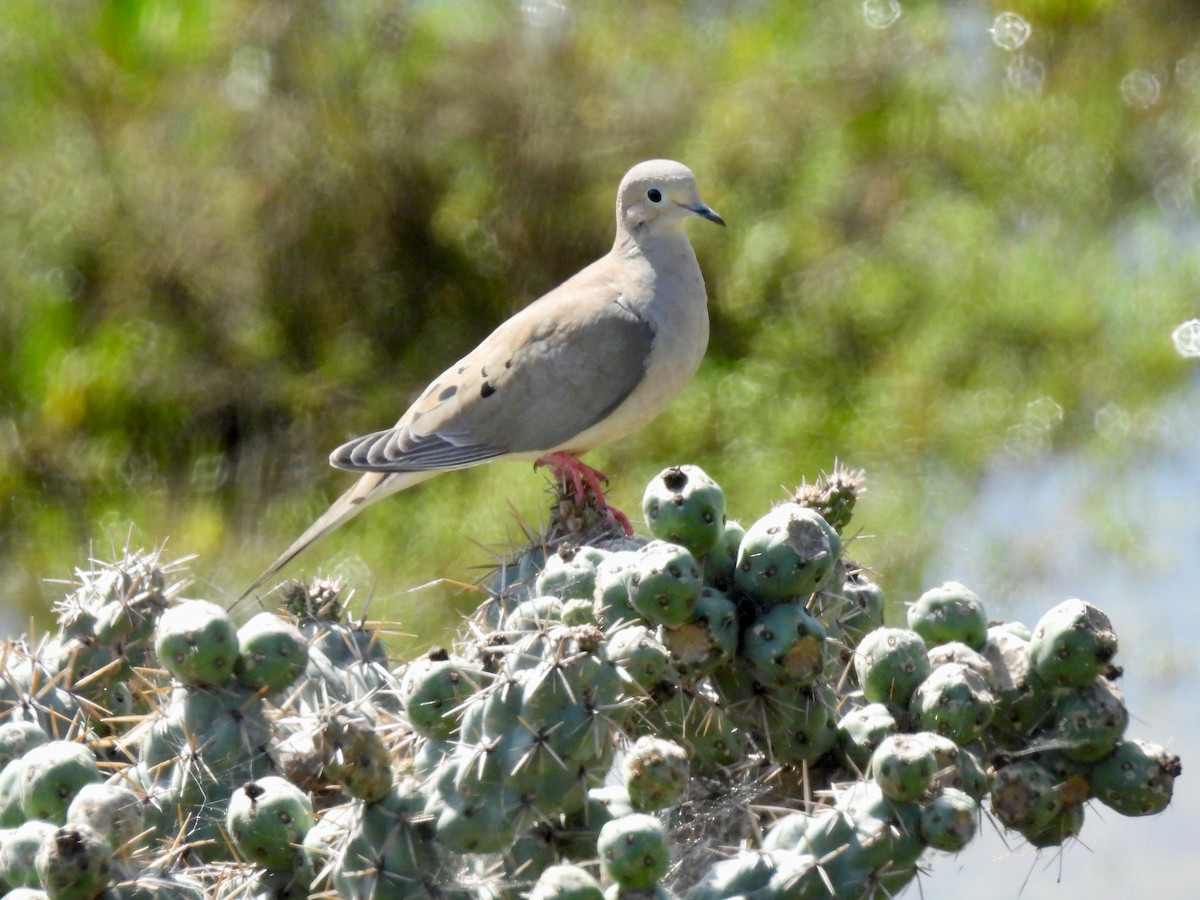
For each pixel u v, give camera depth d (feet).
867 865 12.12
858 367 50.78
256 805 12.69
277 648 13.82
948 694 13.34
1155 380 49.78
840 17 56.24
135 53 54.03
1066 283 51.08
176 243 53.62
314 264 53.98
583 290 27.55
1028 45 56.29
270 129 53.78
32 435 52.39
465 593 46.19
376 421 52.39
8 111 54.60
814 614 14.57
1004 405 49.11
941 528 47.19
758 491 47.73
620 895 11.40
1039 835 14.35
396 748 13.44
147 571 16.12
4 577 51.47
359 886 12.20
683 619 13.24
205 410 52.80
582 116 53.42
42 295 53.31
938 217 52.11
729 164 53.52
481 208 53.57
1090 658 13.85
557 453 26.99
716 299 52.29
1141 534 46.68
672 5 56.18
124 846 12.00
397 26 53.62
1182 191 53.47
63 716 14.89
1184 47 55.93
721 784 14.15
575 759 11.87
